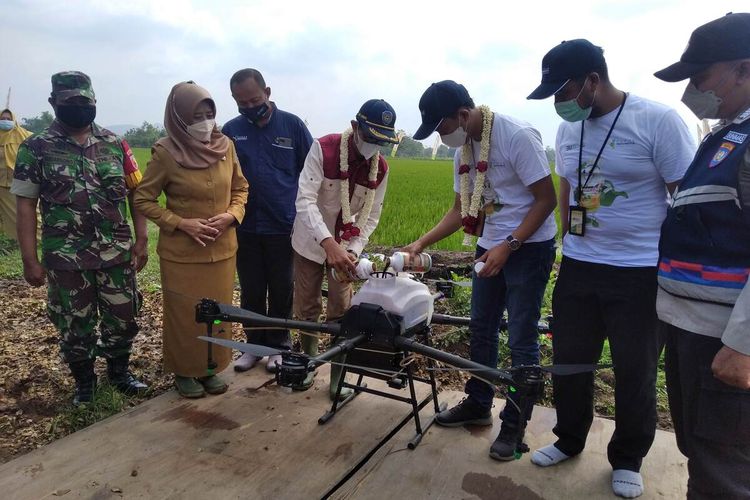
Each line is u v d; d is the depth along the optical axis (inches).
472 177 121.3
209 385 146.6
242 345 100.2
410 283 115.7
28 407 144.3
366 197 141.6
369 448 121.2
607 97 97.9
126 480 107.8
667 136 94.0
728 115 78.8
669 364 91.4
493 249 112.9
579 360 109.7
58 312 136.4
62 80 127.3
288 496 104.3
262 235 156.5
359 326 111.6
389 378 132.5
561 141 109.8
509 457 116.4
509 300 119.1
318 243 141.3
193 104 130.7
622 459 108.5
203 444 121.4
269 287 163.6
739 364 72.1
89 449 118.4
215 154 138.3
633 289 100.0
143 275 279.1
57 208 131.6
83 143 134.1
